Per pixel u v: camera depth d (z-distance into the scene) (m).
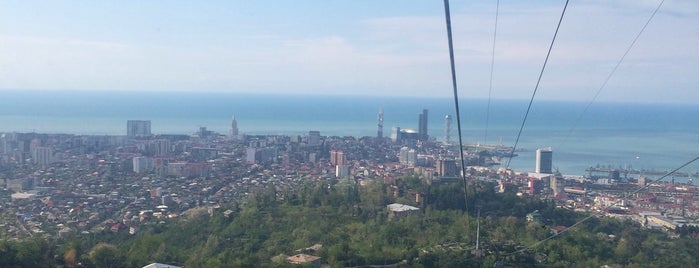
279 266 73.12
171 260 78.25
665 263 77.69
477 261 76.00
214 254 81.81
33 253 73.62
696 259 79.56
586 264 75.81
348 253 77.88
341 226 95.38
